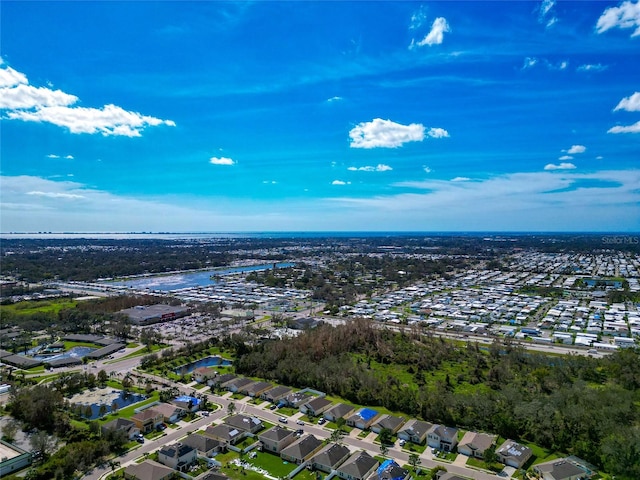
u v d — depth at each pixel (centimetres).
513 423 12862
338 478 10925
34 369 19325
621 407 13012
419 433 12738
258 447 12431
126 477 10694
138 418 13500
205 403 15288
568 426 12544
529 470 11094
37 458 11600
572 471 10631
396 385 16762
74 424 13675
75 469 11050
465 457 11831
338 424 13738
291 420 14212
